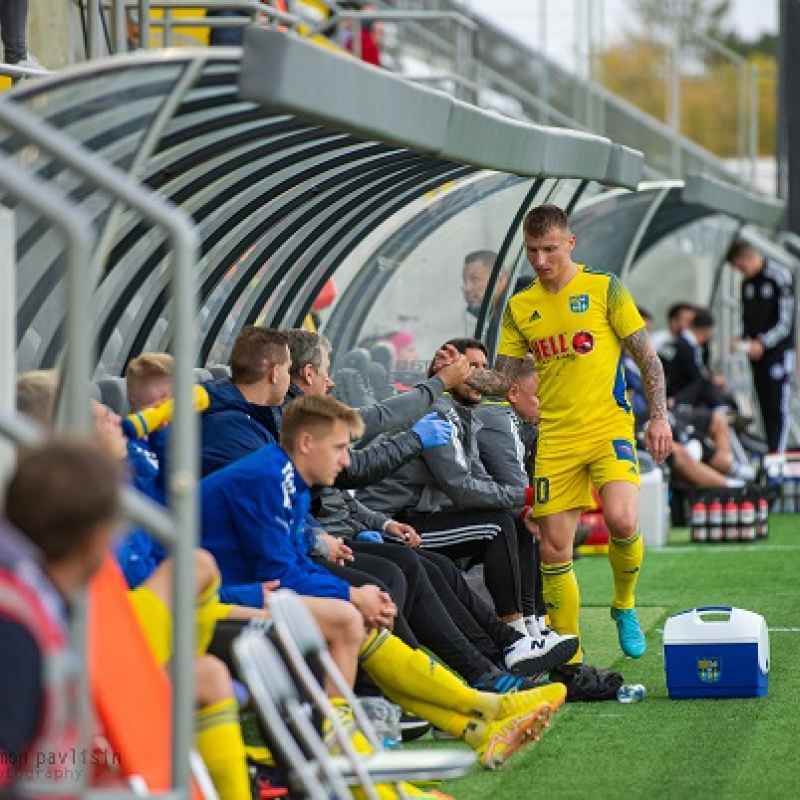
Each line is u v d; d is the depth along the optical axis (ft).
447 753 42.32
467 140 52.16
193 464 34.88
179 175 54.29
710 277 152.25
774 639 76.07
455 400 69.31
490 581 67.77
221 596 47.70
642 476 112.37
